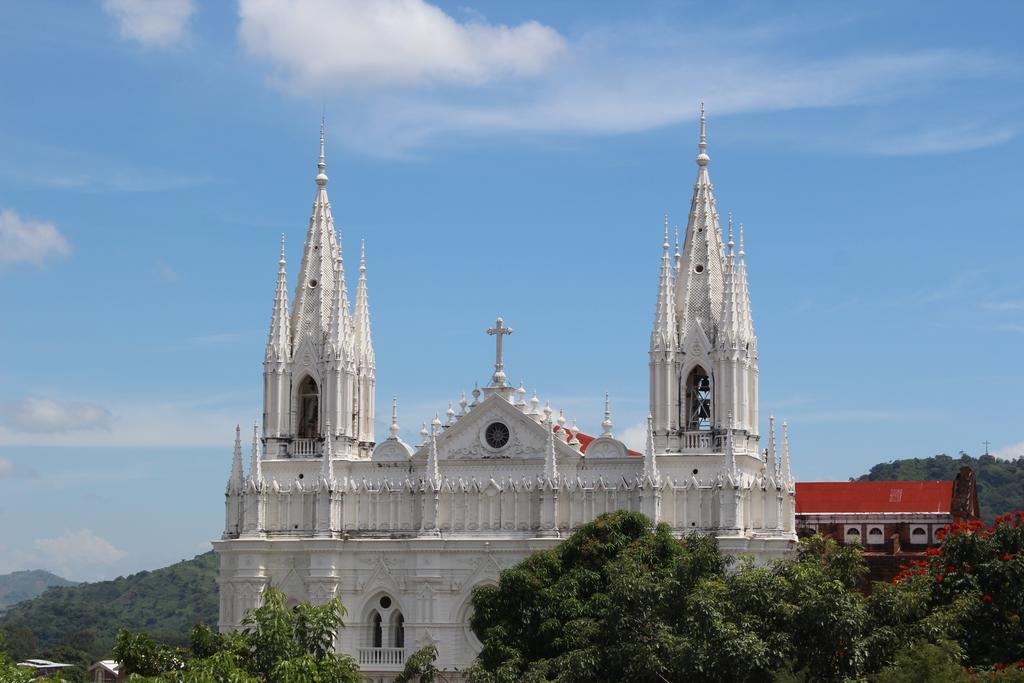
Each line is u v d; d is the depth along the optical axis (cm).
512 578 12375
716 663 10138
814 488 19188
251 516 15825
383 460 15838
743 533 14888
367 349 16512
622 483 15175
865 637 10175
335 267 16375
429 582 15338
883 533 18300
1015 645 10431
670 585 11081
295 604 15712
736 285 15638
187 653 10438
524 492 15388
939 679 9388
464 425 15662
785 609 10281
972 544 10962
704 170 16038
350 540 15625
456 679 14975
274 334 16225
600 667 11056
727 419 15200
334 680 9812
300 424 16288
